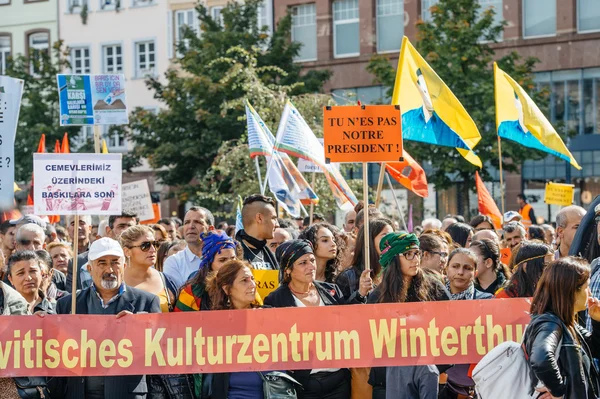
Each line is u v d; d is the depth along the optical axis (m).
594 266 9.16
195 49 43.47
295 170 16.36
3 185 10.88
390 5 47.53
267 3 49.31
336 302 10.07
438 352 9.38
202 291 9.88
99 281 9.43
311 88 44.16
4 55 56.00
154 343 9.38
